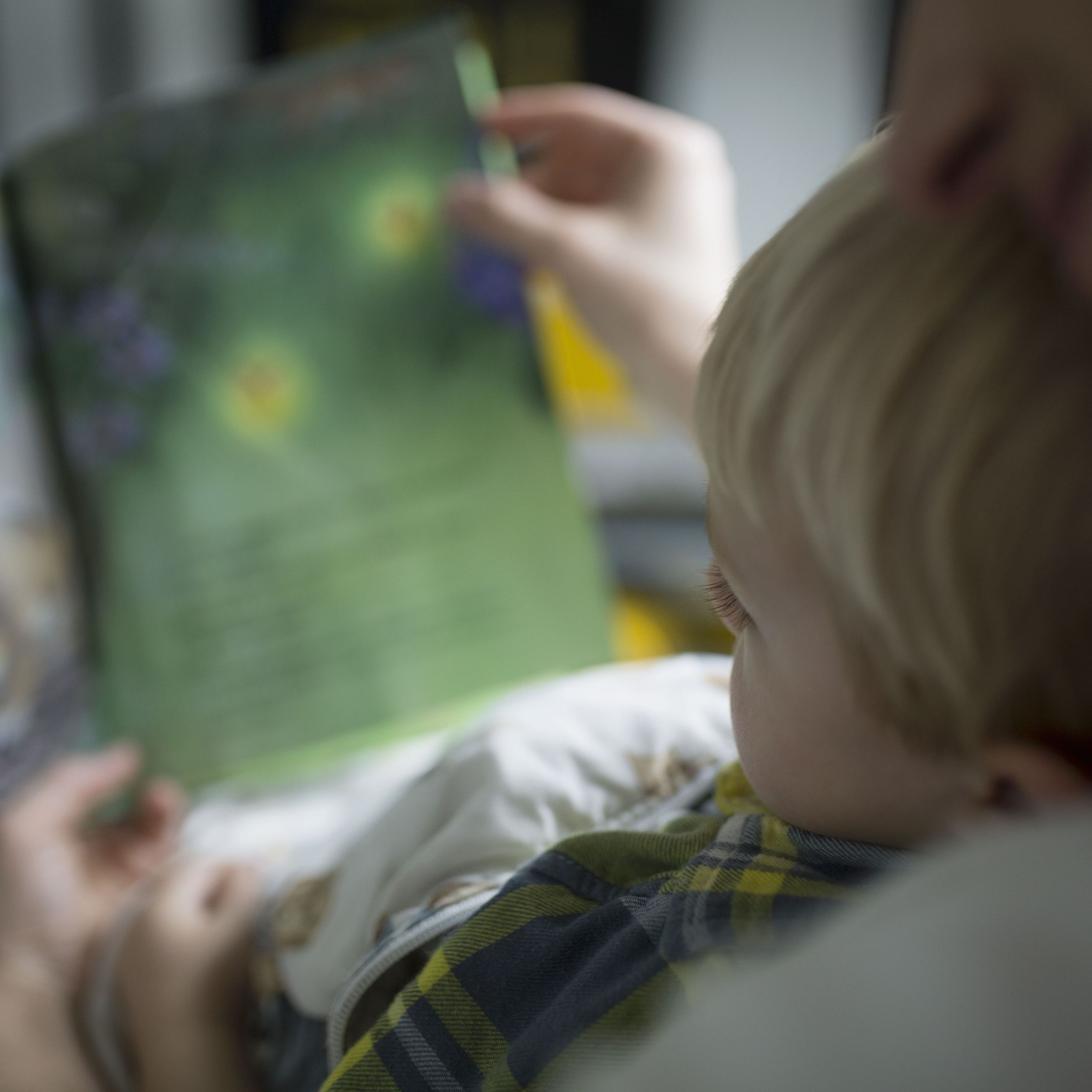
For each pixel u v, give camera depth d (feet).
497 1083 1.62
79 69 4.48
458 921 2.06
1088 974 0.89
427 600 2.90
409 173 2.89
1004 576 1.15
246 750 2.88
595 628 2.91
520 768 2.21
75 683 2.85
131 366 2.86
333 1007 2.09
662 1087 0.98
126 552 2.87
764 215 4.34
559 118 3.03
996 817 1.34
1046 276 1.09
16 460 2.81
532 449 2.90
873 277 1.20
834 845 1.57
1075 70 0.98
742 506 1.42
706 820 2.08
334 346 2.89
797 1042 0.93
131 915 2.58
